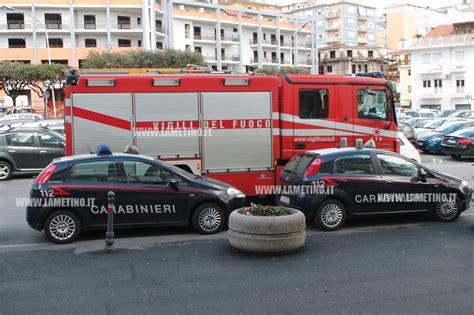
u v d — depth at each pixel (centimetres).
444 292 573
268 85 1090
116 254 758
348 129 1147
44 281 629
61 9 5981
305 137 1117
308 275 642
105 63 4672
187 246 801
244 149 1080
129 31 6116
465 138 2092
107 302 552
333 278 629
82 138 1012
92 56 4791
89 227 836
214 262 707
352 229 920
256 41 8138
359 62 9844
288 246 731
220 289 590
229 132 1070
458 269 662
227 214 895
